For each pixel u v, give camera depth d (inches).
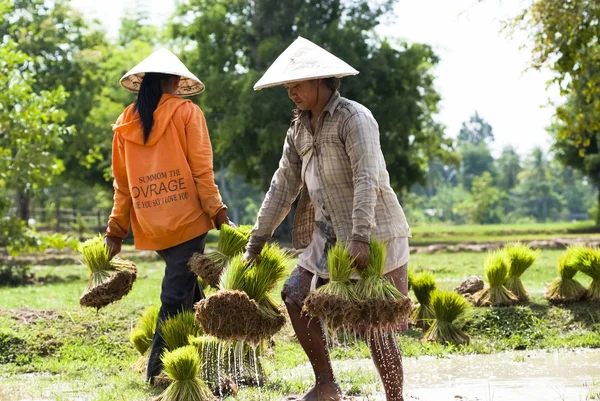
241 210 3816.4
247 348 245.6
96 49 1705.2
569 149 2246.6
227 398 224.4
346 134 202.4
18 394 243.4
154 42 1943.9
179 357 217.5
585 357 308.0
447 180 6127.0
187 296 247.9
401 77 1544.0
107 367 291.3
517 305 378.0
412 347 326.6
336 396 212.8
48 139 749.3
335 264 191.0
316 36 1483.8
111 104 1638.8
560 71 623.8
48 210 2146.9
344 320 187.2
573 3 607.2
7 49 759.1
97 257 249.6
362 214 194.9
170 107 247.0
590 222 2477.9
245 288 204.7
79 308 362.9
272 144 1466.5
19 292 602.9
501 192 4955.7
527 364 293.6
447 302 340.5
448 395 234.4
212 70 1642.5
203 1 1678.2
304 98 207.5
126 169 252.2
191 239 246.2
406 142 1593.3
